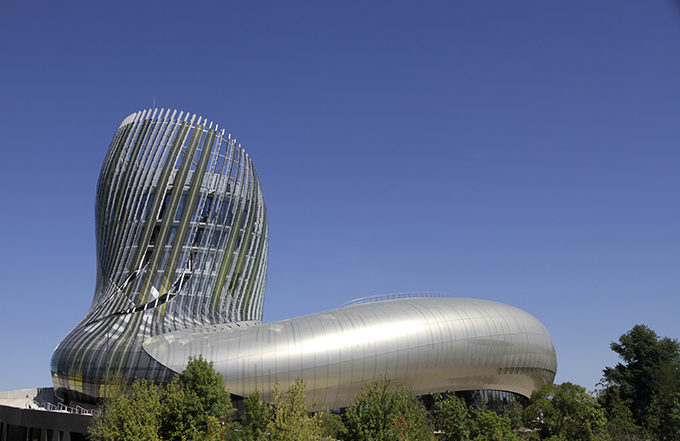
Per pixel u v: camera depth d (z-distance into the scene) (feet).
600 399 225.35
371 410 135.95
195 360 146.30
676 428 185.06
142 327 209.36
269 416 139.95
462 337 204.44
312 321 195.52
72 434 179.01
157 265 230.07
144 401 139.54
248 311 266.57
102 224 250.57
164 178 239.91
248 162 271.90
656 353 233.14
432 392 203.21
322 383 183.93
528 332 222.07
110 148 262.26
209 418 131.44
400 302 216.13
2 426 207.21
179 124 250.98
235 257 256.11
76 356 194.59
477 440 144.15
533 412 186.70
